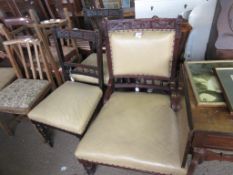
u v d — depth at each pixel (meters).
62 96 1.44
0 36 1.79
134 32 1.22
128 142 1.03
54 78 1.87
